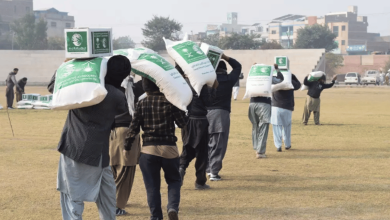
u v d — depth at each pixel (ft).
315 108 57.77
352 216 20.26
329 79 289.74
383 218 19.98
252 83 34.12
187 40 23.65
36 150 37.99
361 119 65.72
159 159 18.17
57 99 15.51
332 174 29.07
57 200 22.89
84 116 15.74
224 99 26.76
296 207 21.67
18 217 20.12
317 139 45.57
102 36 16.51
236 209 21.35
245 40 320.91
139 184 26.30
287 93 37.81
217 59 25.55
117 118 20.30
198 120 23.66
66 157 15.96
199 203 22.39
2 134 47.50
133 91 20.63
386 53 365.40
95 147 15.87
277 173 29.43
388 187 25.55
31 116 66.18
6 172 29.27
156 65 18.17
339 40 531.09
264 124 34.55
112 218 16.99
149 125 18.21
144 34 305.12
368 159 34.42
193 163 33.19
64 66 16.31
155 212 18.24
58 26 489.67
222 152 27.22
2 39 371.56
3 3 437.99
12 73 78.18
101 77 15.85
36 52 215.72
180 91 18.13
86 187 16.02
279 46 318.86
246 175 28.86
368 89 165.07
